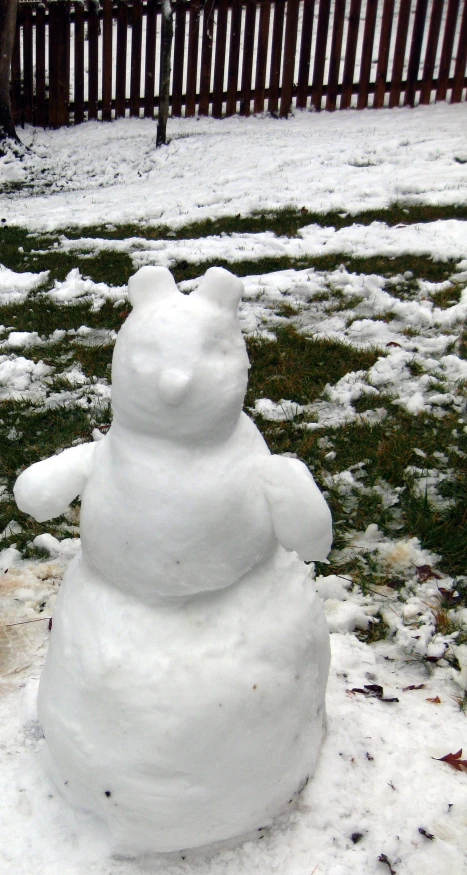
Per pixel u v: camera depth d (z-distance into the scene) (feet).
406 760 8.43
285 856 7.30
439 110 44.91
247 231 28.63
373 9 44.83
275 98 47.06
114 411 6.58
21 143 46.52
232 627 6.70
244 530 6.48
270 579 6.99
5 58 44.78
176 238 28.53
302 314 21.58
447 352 18.92
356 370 18.21
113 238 29.17
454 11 43.78
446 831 7.70
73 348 20.16
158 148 43.96
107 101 49.80
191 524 6.26
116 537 6.48
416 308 21.09
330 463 14.79
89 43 48.75
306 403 17.01
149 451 6.34
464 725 9.07
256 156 39.96
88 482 6.86
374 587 11.75
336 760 8.16
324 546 6.88
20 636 10.69
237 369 6.37
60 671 6.98
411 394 17.12
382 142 39.55
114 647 6.62
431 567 12.09
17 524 13.55
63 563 12.43
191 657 6.56
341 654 10.21
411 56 45.21
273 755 6.92
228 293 6.39
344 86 46.62
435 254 24.45
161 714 6.48
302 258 25.27
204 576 6.46
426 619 10.94
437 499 13.64
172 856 7.27
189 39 46.91
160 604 6.61
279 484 6.57
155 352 6.13
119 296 23.11
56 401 17.54
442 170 34.27
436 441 15.20
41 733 8.71
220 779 6.68
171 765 6.53
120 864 7.18
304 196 32.63
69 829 7.47
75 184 41.16
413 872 7.34
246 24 45.50
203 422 6.21
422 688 9.75
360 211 29.71
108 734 6.64
